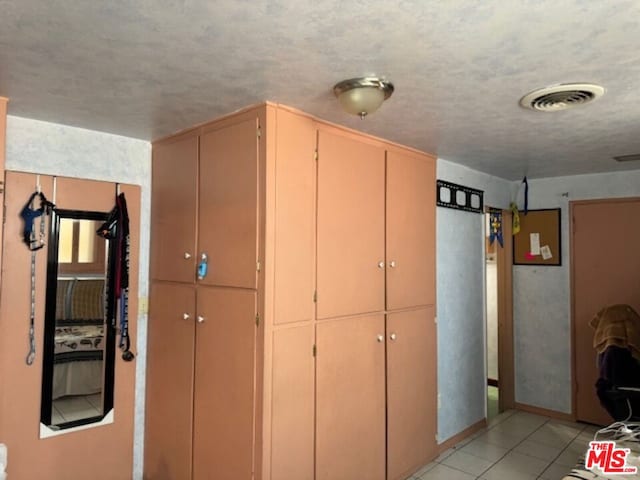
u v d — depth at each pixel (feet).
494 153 10.37
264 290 6.81
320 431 7.63
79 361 8.43
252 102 6.97
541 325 13.58
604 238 12.59
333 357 7.91
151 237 9.25
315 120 7.69
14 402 7.72
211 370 7.63
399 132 8.62
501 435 11.96
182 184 8.46
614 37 4.85
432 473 9.80
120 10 4.35
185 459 8.06
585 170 12.30
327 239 7.84
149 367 9.12
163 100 6.89
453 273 11.40
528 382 13.79
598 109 7.22
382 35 4.82
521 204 14.01
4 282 7.63
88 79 6.09
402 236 9.60
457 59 5.41
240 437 7.03
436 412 10.57
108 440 8.72
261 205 6.92
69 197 8.28
